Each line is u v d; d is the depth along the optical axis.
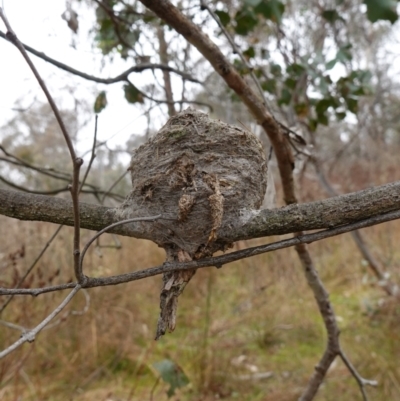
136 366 3.19
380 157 6.70
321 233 0.73
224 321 3.66
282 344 3.61
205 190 0.82
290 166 1.50
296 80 2.16
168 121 0.96
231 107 3.44
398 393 2.77
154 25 1.86
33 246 3.08
